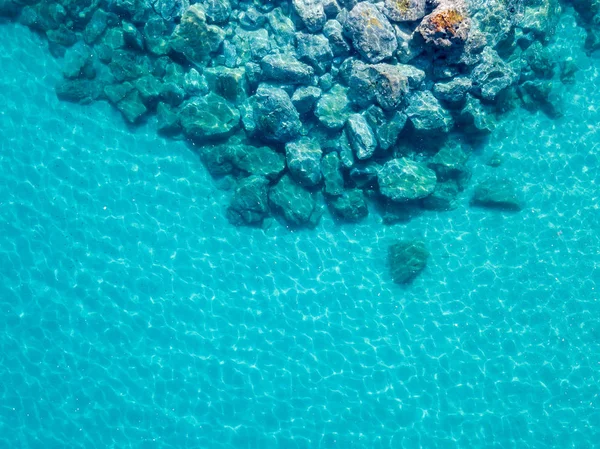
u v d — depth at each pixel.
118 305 9.02
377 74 8.88
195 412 8.57
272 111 9.08
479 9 9.32
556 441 8.56
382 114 9.18
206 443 8.43
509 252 9.56
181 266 9.30
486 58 9.23
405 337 9.09
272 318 9.12
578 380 8.88
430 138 9.67
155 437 8.45
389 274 9.41
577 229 9.68
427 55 9.06
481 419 8.66
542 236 9.64
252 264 9.41
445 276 9.42
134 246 9.35
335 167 9.38
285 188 9.45
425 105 9.12
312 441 8.47
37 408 8.48
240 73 9.43
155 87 9.62
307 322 9.13
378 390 8.77
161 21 9.54
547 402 8.77
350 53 9.27
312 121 9.54
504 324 9.18
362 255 9.55
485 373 8.91
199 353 8.86
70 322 8.89
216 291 9.21
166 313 9.03
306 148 9.28
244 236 9.55
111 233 9.39
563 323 9.18
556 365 8.95
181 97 9.63
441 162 9.58
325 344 9.00
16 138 9.68
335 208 9.56
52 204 9.45
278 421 8.56
